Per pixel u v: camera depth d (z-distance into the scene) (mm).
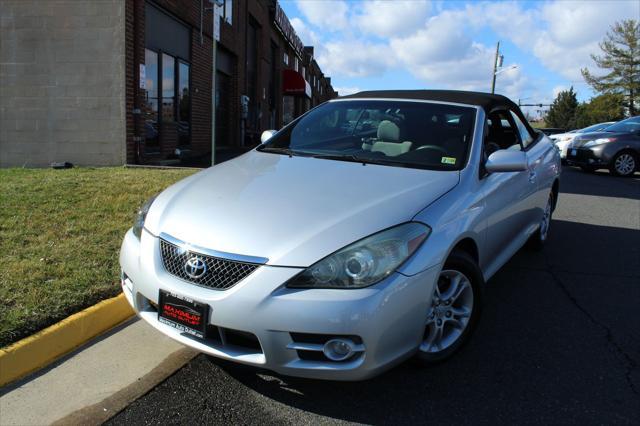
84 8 9102
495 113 4277
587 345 3459
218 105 15445
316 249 2482
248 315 2428
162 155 11008
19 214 5367
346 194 2910
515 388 2914
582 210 8141
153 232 2883
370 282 2453
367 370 2471
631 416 2668
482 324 3754
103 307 3461
